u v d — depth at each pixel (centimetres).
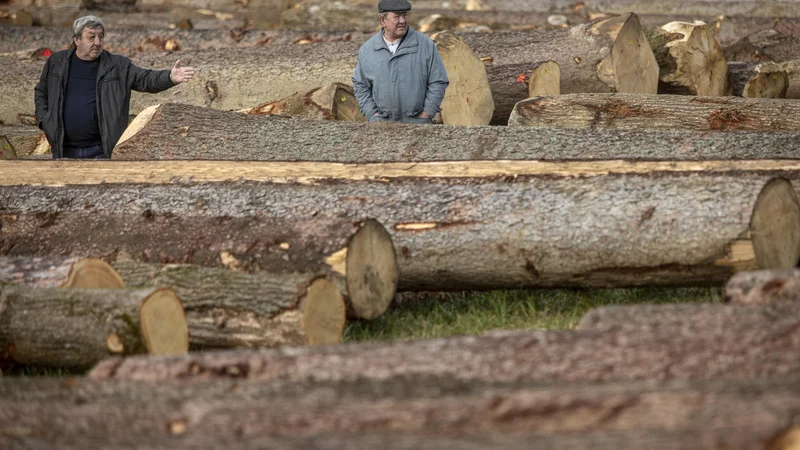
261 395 1366
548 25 5566
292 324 1892
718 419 1177
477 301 2325
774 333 1442
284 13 5856
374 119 3083
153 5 6244
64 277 1997
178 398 1383
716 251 2047
